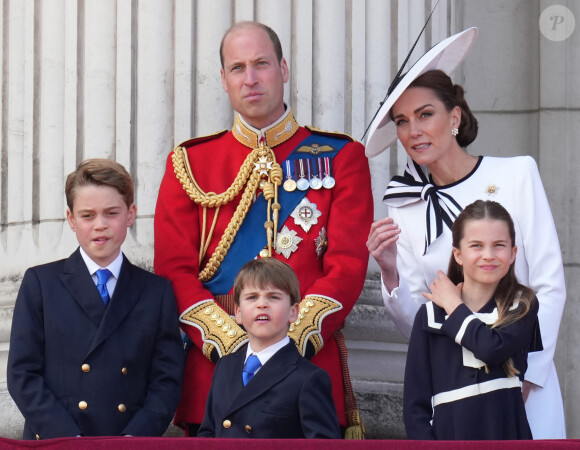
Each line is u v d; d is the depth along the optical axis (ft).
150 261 67.21
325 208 59.11
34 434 53.62
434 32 73.51
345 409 57.67
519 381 51.01
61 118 70.54
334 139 61.16
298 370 51.29
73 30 70.44
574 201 79.20
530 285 55.62
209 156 61.11
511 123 81.66
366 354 69.87
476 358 50.49
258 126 60.49
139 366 54.85
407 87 57.47
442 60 60.39
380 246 54.85
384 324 69.36
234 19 69.77
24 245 70.74
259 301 51.85
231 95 60.08
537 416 53.36
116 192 55.57
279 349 52.03
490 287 52.26
